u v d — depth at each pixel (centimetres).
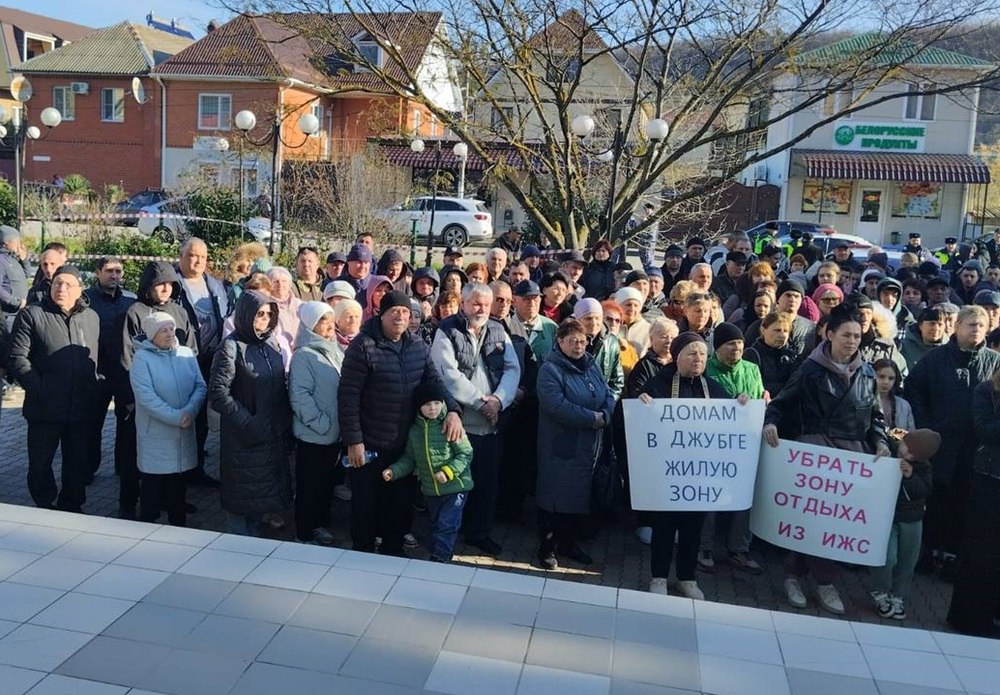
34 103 3878
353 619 359
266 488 536
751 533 582
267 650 332
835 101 2178
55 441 587
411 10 1359
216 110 3669
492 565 572
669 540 522
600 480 553
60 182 3316
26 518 443
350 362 520
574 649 348
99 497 664
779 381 607
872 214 3288
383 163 2081
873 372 511
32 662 315
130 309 612
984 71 1443
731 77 1437
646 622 374
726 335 552
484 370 573
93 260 1501
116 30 4056
